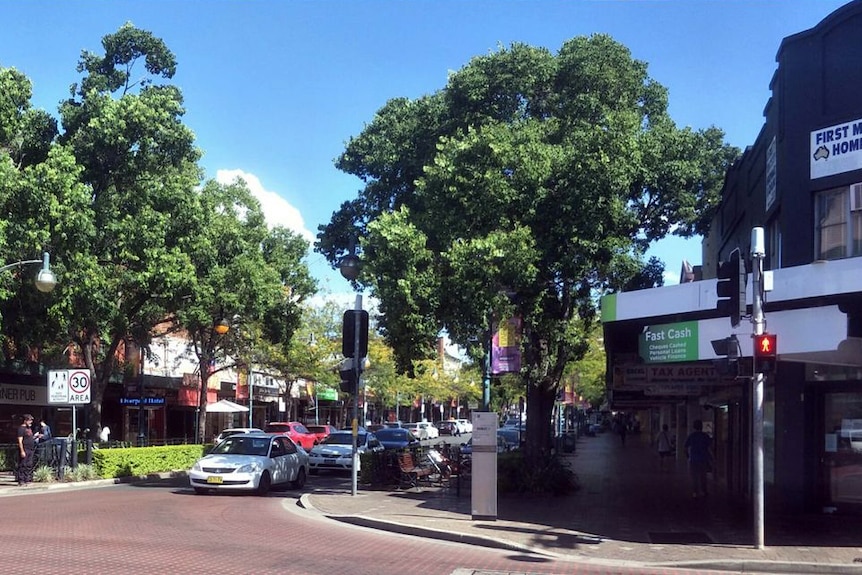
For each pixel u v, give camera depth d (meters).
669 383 19.02
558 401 42.34
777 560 10.12
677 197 19.52
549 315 17.91
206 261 24.02
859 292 12.17
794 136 14.67
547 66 19.55
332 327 45.47
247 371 45.59
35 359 29.58
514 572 9.43
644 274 20.75
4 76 20.53
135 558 9.50
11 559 9.22
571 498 17.36
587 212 16.28
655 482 21.61
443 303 16.81
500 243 15.70
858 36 14.09
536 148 16.81
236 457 19.30
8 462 23.89
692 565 10.13
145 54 23.53
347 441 27.72
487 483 13.67
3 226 18.19
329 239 24.67
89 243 20.53
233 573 8.75
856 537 11.98
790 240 14.48
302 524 13.48
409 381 67.06
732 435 19.72
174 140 22.20
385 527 13.15
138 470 24.16
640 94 20.83
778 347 12.84
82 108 22.06
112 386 37.38
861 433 14.24
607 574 9.48
